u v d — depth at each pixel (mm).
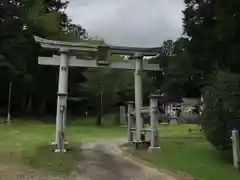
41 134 17281
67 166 9531
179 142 15641
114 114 36938
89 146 14461
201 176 8398
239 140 10320
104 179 8227
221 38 11656
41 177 8148
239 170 9188
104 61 14039
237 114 9859
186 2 14141
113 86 36031
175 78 26672
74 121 33125
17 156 10367
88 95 35906
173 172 9023
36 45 29016
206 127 11180
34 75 31078
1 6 27078
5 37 27766
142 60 14984
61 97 12688
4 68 26953
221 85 10438
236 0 10359
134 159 11195
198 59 14062
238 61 11773
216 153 11789
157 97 13250
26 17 29000
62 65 13344
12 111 31078
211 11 12500
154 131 13000
